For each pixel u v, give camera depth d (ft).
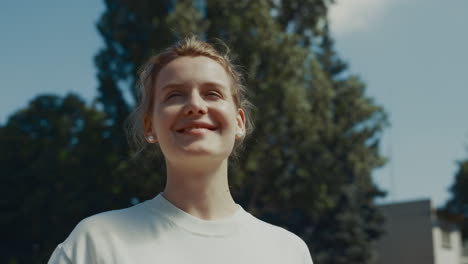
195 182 5.22
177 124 5.10
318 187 74.33
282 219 93.40
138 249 4.88
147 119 5.66
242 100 6.86
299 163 74.54
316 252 95.14
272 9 73.36
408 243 110.22
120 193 66.90
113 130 69.36
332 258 94.07
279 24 69.56
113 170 65.62
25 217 92.27
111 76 69.82
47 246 88.79
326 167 79.56
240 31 61.87
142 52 63.93
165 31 60.34
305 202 74.74
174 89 5.21
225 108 5.20
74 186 78.43
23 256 96.17
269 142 68.28
